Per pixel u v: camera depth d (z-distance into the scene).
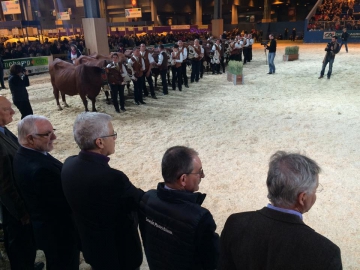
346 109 6.48
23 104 5.41
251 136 5.24
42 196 1.80
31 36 23.55
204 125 5.96
